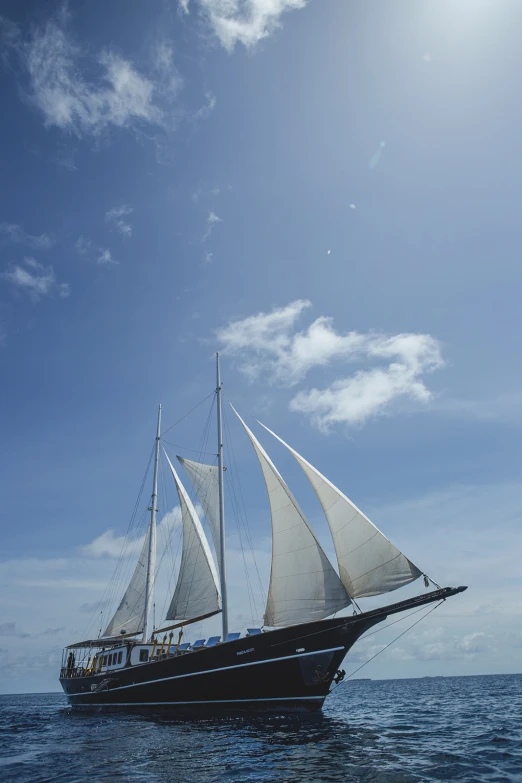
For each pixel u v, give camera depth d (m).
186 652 30.31
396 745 19.64
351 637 25.94
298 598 27.14
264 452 30.55
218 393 38.06
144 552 45.44
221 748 19.41
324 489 27.59
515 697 52.66
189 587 39.12
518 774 14.62
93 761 18.03
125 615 44.47
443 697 58.84
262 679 26.47
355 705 46.72
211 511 39.38
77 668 44.62
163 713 29.72
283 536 28.48
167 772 15.69
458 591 24.41
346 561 26.09
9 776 16.11
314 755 17.67
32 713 51.44
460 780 13.94
